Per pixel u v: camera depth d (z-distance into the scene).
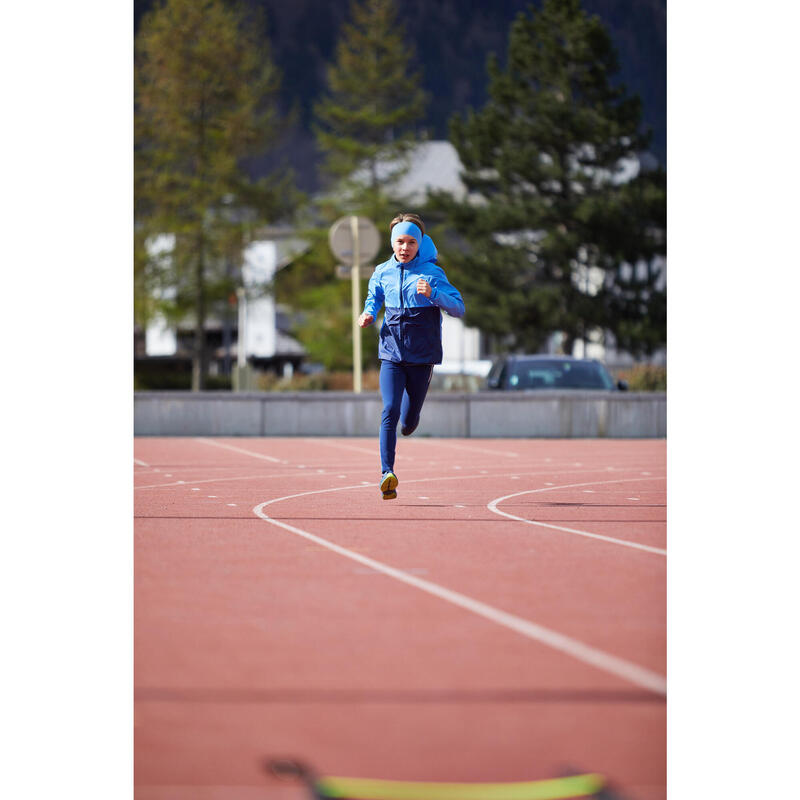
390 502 32.59
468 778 10.39
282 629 15.92
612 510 30.84
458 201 146.38
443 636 15.52
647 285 140.88
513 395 69.81
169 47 142.75
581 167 141.25
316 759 10.84
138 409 71.56
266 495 34.53
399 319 29.34
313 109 165.62
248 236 147.12
